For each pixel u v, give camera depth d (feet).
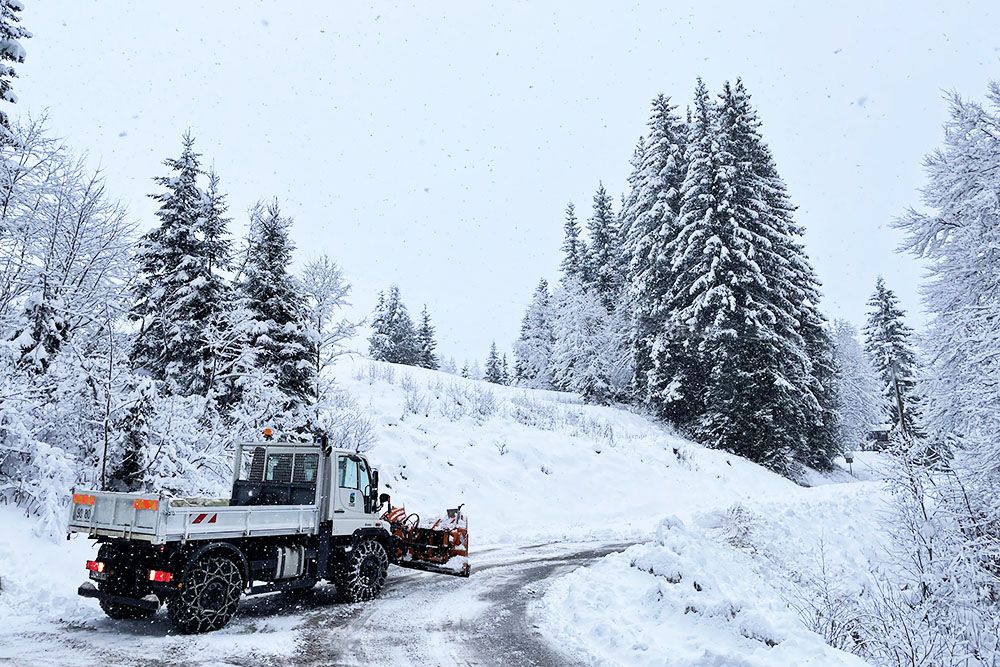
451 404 96.43
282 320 68.90
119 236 55.01
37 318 46.98
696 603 29.55
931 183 55.67
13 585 32.09
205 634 27.48
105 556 29.19
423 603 35.24
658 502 85.76
